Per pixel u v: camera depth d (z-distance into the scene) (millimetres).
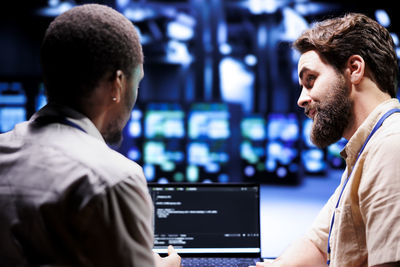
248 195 1379
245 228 1358
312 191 7223
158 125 6086
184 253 1333
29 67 9938
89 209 619
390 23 7320
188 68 12039
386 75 936
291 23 8281
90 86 705
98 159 668
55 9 8828
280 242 3902
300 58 1026
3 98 5691
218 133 6145
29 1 8719
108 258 626
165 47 10750
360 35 939
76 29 688
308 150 9430
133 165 708
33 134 705
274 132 7449
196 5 8281
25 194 644
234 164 6789
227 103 6176
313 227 1208
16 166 675
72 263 623
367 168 839
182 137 6098
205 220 1364
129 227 646
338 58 953
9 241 630
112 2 7453
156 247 1336
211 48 9016
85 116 723
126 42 724
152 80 13023
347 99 953
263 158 7516
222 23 8883
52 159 664
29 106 5699
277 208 5719
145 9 8266
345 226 885
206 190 1385
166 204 1366
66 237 625
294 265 1151
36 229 625
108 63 701
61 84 709
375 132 882
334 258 917
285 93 12008
